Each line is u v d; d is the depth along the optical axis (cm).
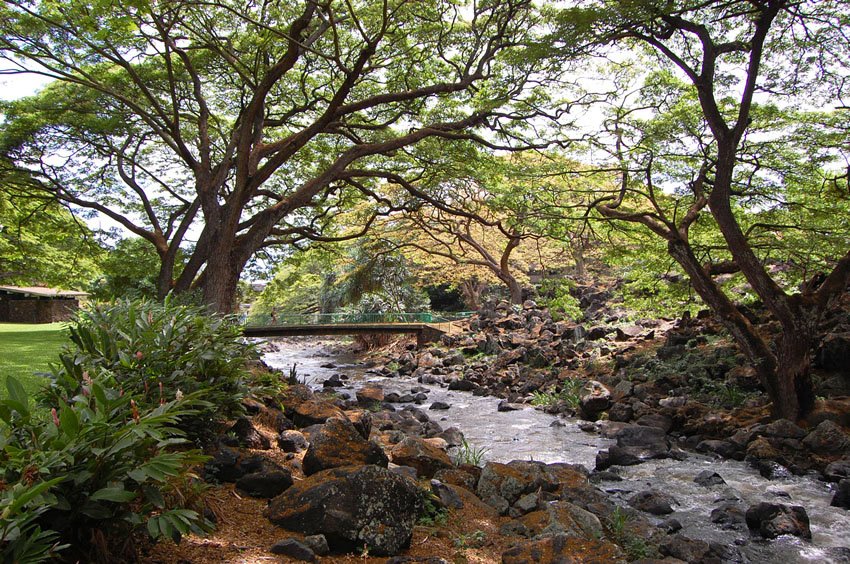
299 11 1748
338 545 448
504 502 664
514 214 1830
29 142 1828
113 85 1862
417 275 3978
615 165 1481
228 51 1753
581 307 3061
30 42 1590
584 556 490
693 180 1384
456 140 1848
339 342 4344
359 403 1523
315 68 1972
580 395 1565
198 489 427
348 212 2891
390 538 457
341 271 4025
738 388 1370
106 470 314
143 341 505
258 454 638
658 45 1155
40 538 292
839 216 1301
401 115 1953
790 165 1320
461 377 2184
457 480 707
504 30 1648
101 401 326
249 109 1527
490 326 2812
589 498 708
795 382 1116
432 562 434
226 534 437
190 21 1705
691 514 759
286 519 461
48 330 2486
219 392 568
